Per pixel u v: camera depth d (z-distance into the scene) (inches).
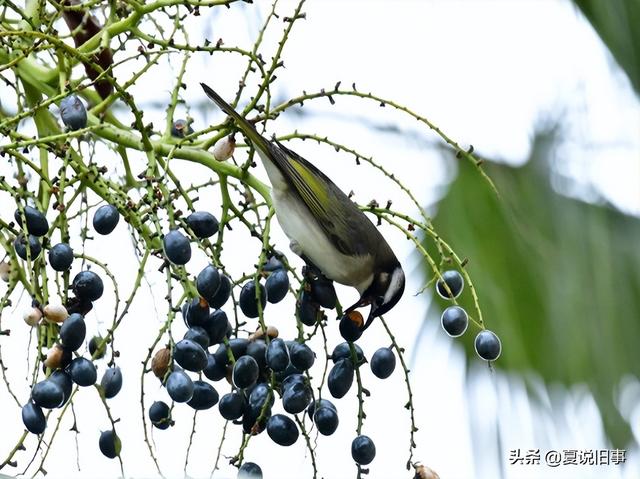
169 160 297.0
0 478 269.6
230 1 308.0
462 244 419.8
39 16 313.4
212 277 284.7
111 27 314.8
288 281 303.7
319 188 380.5
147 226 299.6
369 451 296.7
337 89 307.9
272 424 289.3
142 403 281.1
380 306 391.5
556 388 404.2
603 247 410.9
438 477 294.0
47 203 300.0
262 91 307.3
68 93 289.3
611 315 406.6
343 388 301.4
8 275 299.4
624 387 403.9
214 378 298.7
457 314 304.3
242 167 316.2
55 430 280.8
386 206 307.9
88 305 287.9
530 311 412.8
